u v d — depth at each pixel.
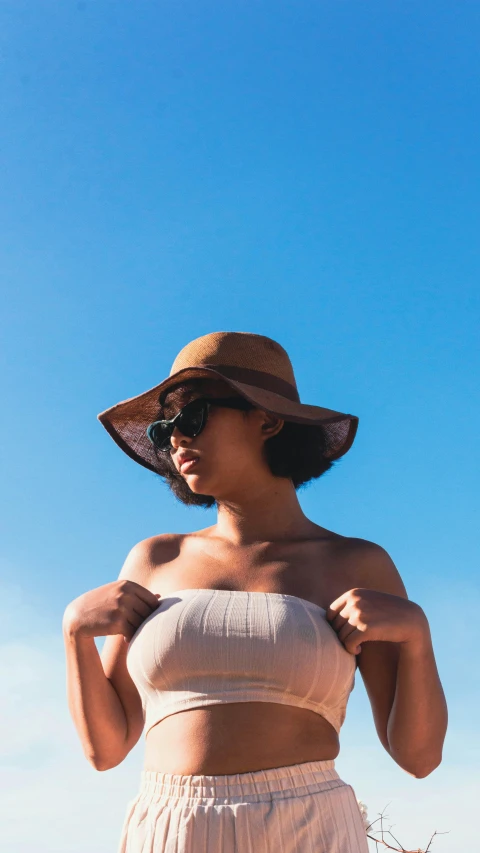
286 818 2.32
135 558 3.00
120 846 2.51
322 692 2.49
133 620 2.70
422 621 2.55
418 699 2.56
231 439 2.87
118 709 2.84
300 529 2.92
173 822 2.36
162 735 2.53
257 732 2.41
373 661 2.75
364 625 2.49
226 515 2.92
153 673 2.54
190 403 2.85
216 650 2.47
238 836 2.29
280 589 2.69
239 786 2.36
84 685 2.75
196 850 2.30
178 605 2.60
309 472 3.04
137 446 3.31
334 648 2.52
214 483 2.86
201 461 2.85
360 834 2.47
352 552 2.80
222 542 2.88
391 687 2.73
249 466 2.90
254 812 2.32
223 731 2.42
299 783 2.39
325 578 2.74
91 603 2.73
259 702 2.44
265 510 2.91
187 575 2.82
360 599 2.54
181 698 2.50
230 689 2.46
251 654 2.46
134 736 2.91
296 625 2.50
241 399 2.90
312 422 2.86
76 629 2.72
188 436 2.84
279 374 3.03
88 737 2.79
